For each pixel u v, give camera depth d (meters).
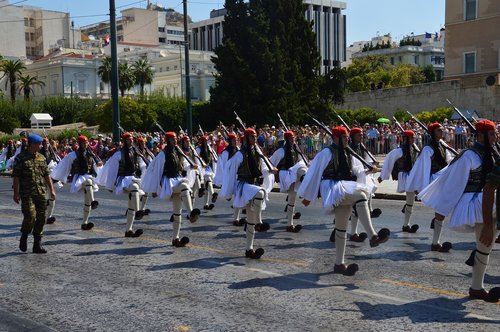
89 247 10.45
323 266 8.45
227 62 45.31
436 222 9.33
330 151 7.93
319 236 11.09
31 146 10.00
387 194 17.48
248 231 9.20
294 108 44.69
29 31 113.38
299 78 46.16
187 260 9.11
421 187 10.52
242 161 9.15
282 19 47.00
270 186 10.29
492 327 5.68
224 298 6.93
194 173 13.73
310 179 7.98
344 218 7.92
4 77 90.88
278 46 45.09
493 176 5.89
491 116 43.03
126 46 115.56
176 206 10.33
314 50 48.53
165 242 10.77
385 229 7.55
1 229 12.90
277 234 11.39
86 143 12.70
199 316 6.27
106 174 11.82
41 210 10.06
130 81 82.88
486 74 49.03
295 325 5.88
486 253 6.50
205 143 16.00
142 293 7.26
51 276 8.30
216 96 45.88
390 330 5.65
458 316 6.04
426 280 7.52
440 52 119.69
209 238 11.10
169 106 60.00
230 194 9.23
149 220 13.73
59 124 70.81
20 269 8.80
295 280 7.68
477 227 6.58
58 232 12.18
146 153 12.56
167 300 6.91
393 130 31.64
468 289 7.05
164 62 90.56
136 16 124.00
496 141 7.38
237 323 5.99
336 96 49.38
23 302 7.02
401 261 8.69
